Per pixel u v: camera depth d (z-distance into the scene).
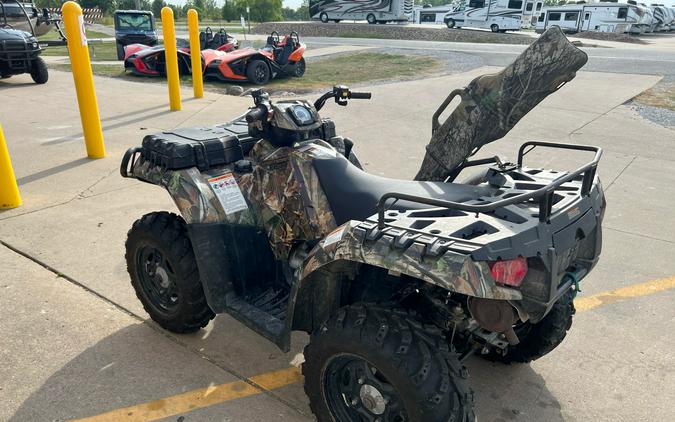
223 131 3.64
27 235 5.13
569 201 2.55
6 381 3.18
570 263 2.67
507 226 2.28
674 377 3.31
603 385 3.24
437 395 2.18
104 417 2.93
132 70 16.98
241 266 3.35
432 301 2.55
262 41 30.58
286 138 3.27
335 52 23.98
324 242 2.49
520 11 36.31
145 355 3.45
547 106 11.58
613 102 12.04
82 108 7.41
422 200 2.20
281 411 3.00
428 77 16.02
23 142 8.51
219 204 3.22
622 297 4.21
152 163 3.38
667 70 17.03
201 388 3.17
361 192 2.93
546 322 3.08
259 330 3.03
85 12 61.06
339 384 2.64
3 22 17.52
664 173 7.29
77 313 3.88
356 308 2.44
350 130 9.60
